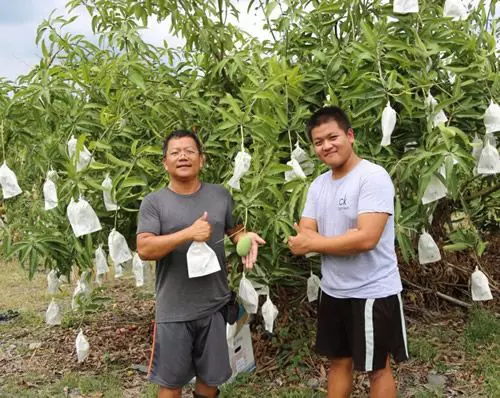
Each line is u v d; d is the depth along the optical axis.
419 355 3.12
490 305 3.87
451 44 2.67
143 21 3.44
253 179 2.38
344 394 2.25
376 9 2.75
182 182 2.16
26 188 3.23
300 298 3.28
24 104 2.79
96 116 2.82
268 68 2.86
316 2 3.01
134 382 3.09
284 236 2.53
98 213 2.73
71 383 3.04
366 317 2.03
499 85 2.46
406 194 2.61
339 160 2.05
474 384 2.78
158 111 2.78
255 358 3.17
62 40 3.01
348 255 2.01
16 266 6.42
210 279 2.17
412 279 3.88
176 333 2.14
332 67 2.66
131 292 5.21
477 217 3.75
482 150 2.43
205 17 3.15
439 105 2.39
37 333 4.12
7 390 3.03
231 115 2.50
